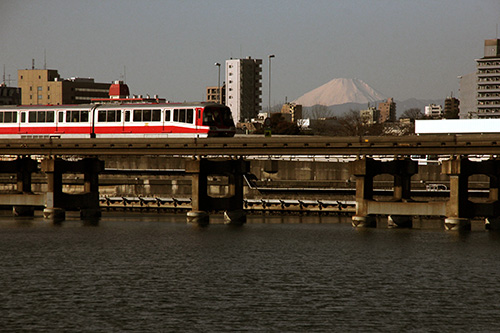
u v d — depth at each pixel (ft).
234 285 579.07
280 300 528.63
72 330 454.81
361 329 457.68
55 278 606.96
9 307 507.71
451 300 531.09
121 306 510.99
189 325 464.65
